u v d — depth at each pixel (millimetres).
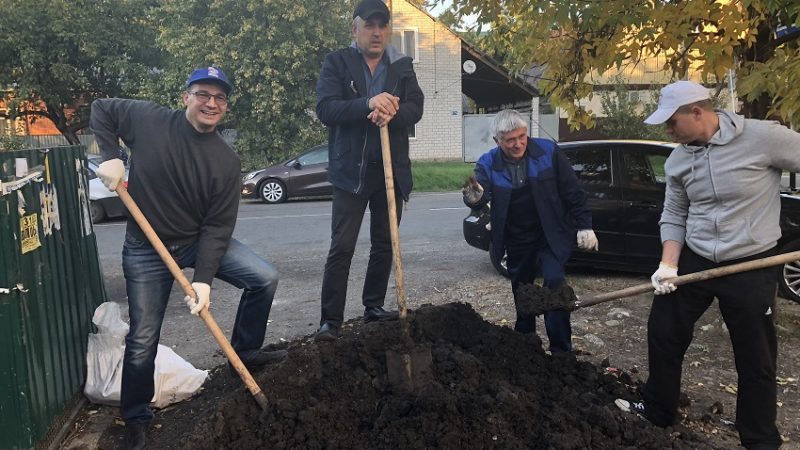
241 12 19609
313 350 3525
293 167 15453
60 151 3742
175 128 3178
